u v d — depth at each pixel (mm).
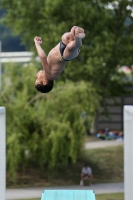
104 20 69938
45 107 50312
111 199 42219
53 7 67312
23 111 49844
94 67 67125
